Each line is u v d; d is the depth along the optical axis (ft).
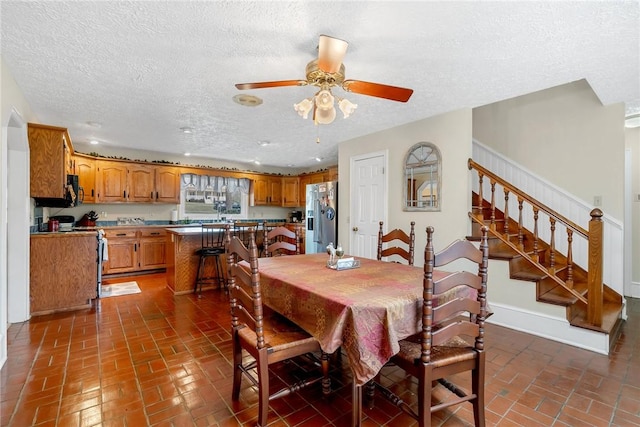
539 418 5.69
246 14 5.85
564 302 8.93
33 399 6.09
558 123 11.91
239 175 22.71
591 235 8.56
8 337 9.04
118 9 5.70
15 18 5.95
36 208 12.57
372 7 5.62
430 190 12.05
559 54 7.21
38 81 8.80
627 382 6.88
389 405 6.15
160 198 19.10
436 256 4.81
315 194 19.15
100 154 17.57
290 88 9.29
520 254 10.11
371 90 6.90
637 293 13.44
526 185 12.63
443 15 5.82
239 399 6.22
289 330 6.18
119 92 9.62
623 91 9.45
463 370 5.19
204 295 13.79
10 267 10.13
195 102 10.49
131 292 14.21
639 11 5.59
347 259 7.80
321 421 5.65
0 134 7.40
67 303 11.58
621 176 10.62
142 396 6.26
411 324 5.11
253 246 5.37
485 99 10.16
